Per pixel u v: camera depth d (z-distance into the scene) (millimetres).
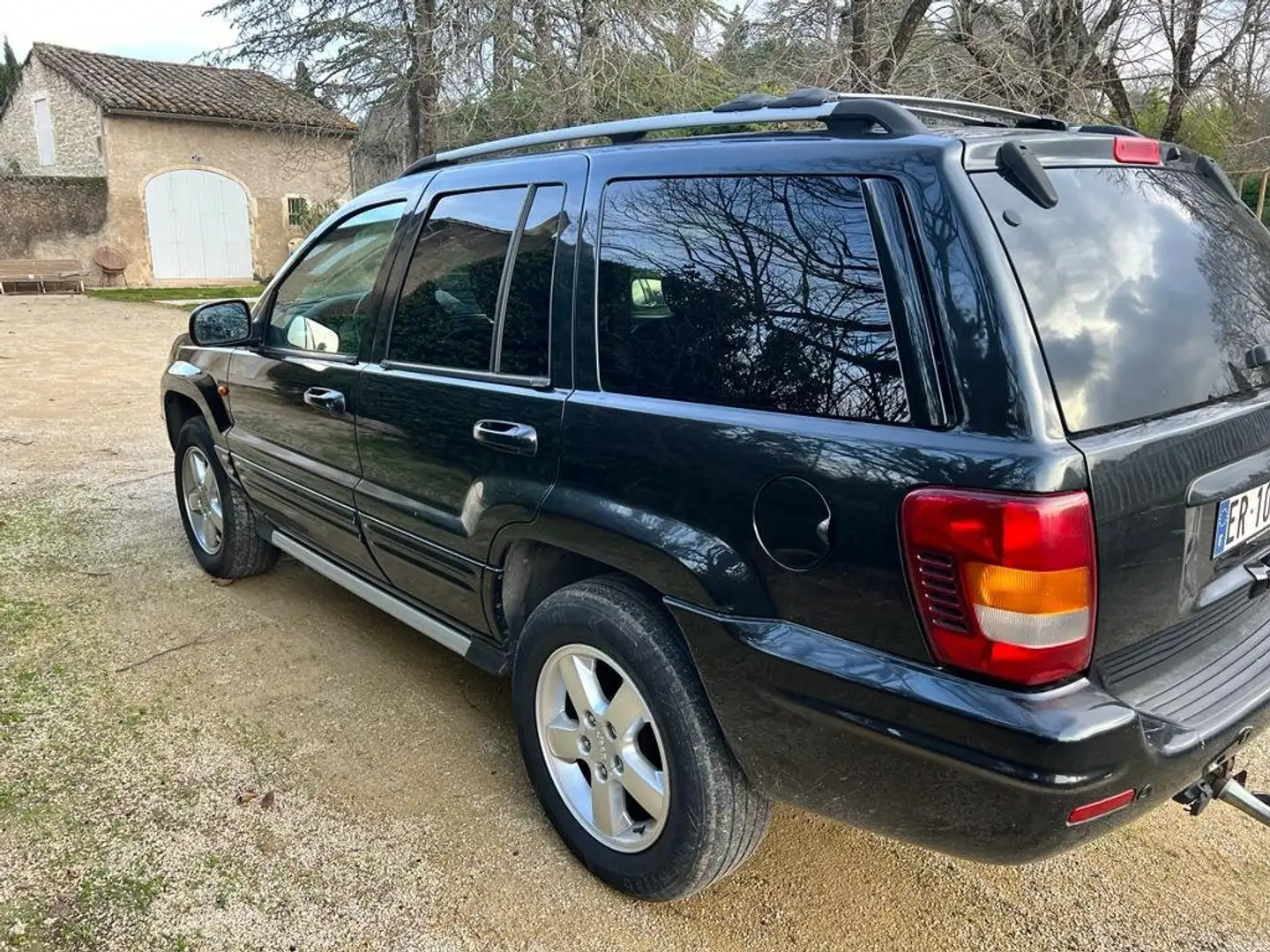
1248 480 2029
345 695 3398
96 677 3469
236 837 2609
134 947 2219
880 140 1904
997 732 1649
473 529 2635
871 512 1769
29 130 27078
